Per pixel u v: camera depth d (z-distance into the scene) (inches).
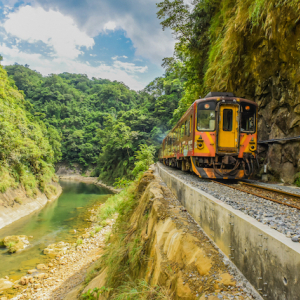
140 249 219.0
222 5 515.8
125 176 1920.5
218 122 372.8
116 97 4810.5
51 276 483.8
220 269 121.0
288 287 81.0
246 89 535.8
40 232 764.6
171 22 653.9
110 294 224.8
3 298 402.9
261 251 99.0
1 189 874.8
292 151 407.2
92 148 3144.7
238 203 194.2
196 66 706.8
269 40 379.2
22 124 1226.0
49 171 1455.5
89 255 571.5
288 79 399.5
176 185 289.7
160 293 128.0
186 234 162.1
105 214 905.5
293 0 289.1
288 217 155.0
